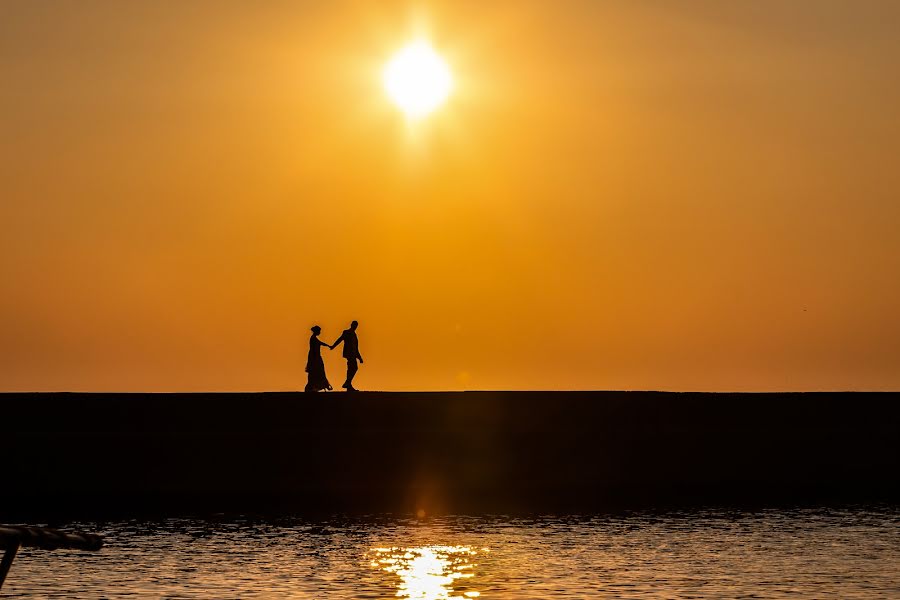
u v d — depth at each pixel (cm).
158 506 11588
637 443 12950
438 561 8475
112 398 13062
